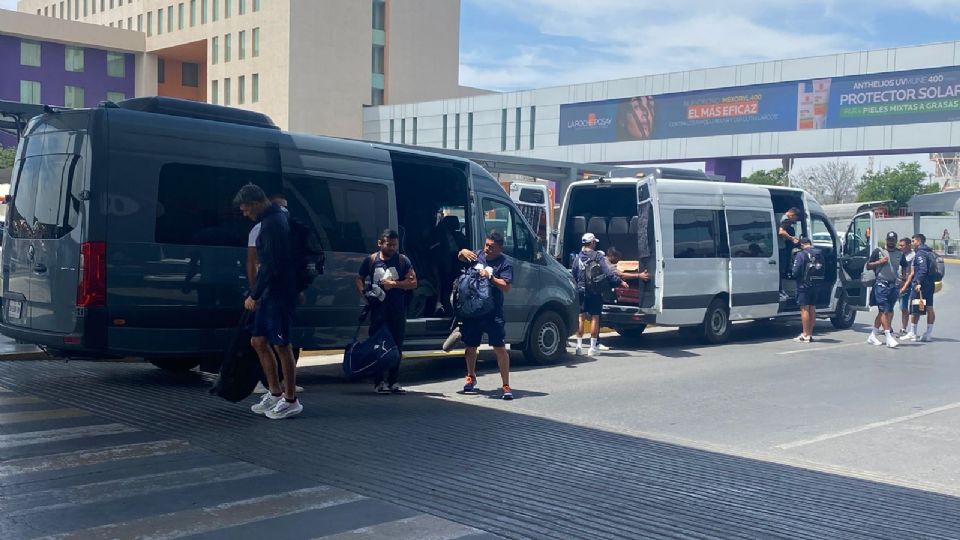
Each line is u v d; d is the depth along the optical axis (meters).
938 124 37.81
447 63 67.50
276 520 5.36
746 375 12.27
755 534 5.38
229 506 5.60
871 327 19.64
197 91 70.94
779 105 42.06
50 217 9.20
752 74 42.75
